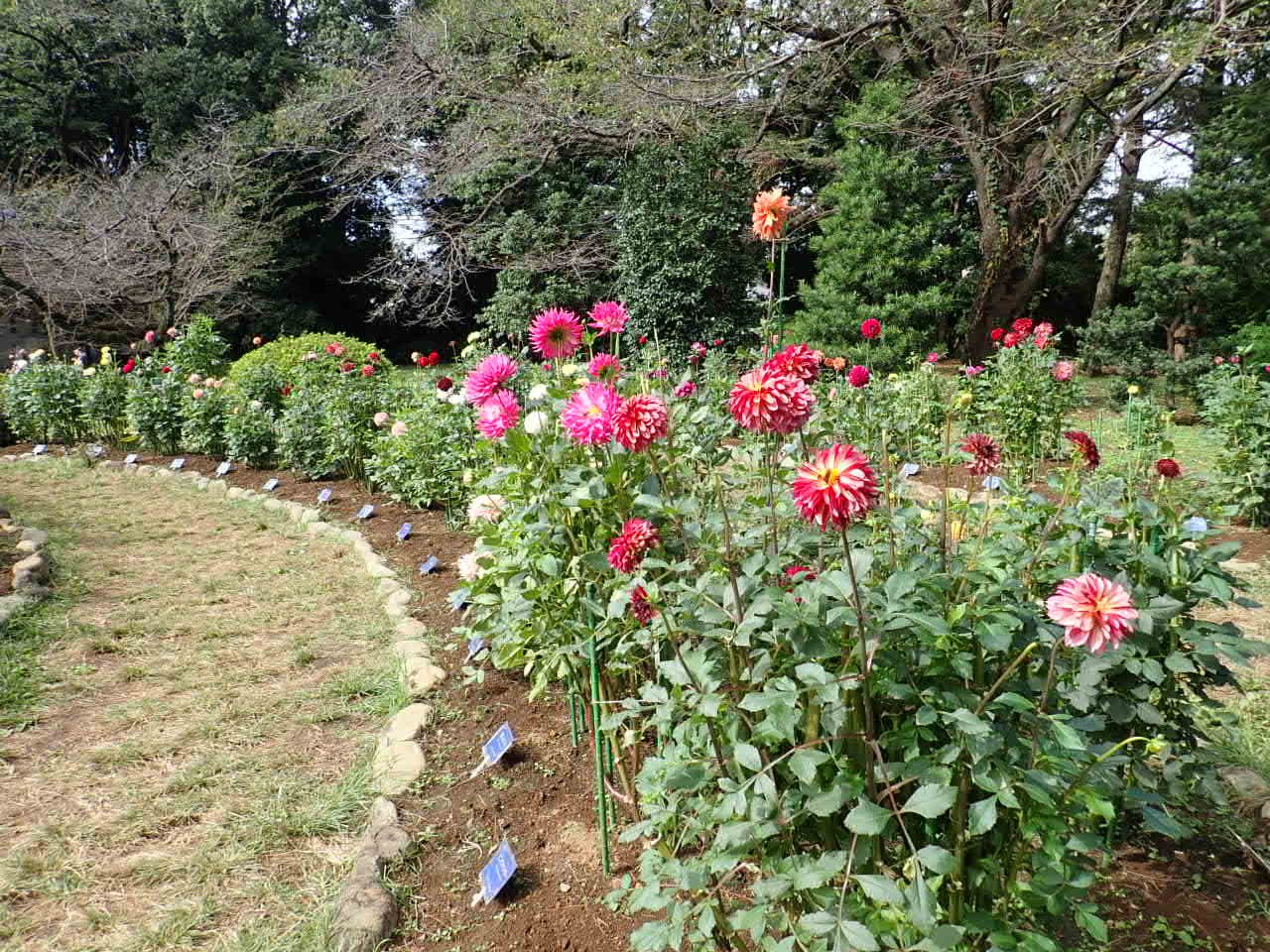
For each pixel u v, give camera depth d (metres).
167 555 5.04
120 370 9.70
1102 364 10.97
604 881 2.13
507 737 2.66
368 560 4.77
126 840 2.36
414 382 6.91
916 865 1.26
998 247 12.40
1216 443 5.77
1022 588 1.67
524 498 2.55
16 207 13.45
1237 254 10.52
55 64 18.83
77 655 3.59
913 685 1.45
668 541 2.19
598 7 10.94
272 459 7.72
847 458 1.25
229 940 1.96
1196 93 12.24
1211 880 2.06
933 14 9.62
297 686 3.29
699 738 1.59
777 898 1.50
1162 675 1.81
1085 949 1.82
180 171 14.95
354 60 15.22
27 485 7.05
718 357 7.31
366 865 2.17
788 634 1.38
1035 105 10.08
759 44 11.55
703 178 11.56
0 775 2.69
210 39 19.77
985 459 1.87
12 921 2.05
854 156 12.48
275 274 19.53
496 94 11.98
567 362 2.90
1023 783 1.31
